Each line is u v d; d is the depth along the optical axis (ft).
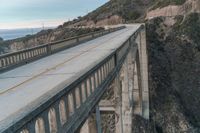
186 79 238.68
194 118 205.16
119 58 62.18
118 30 208.03
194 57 260.01
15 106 33.04
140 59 170.19
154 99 193.77
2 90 42.55
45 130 23.17
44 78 48.55
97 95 40.34
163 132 177.17
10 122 18.54
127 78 89.35
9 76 55.72
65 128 27.48
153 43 264.11
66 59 70.79
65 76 47.70
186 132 185.98
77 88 31.94
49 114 25.30
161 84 213.66
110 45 95.09
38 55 81.76
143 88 173.06
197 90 232.94
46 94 25.03
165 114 188.75
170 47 270.87
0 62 63.05
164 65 239.30
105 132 101.65
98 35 161.68
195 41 279.28
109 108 69.92
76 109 30.99
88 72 35.55
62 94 26.73
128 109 94.68
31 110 20.86
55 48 94.38
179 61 254.88
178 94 218.18
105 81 45.68
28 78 51.03
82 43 121.39
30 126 20.68
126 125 97.40
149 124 159.02
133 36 116.06
